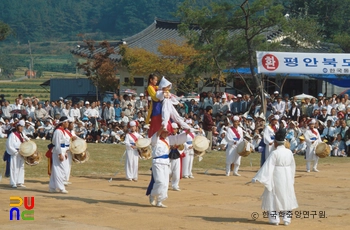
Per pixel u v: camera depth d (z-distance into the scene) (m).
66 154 18.58
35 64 136.88
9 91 93.19
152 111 16.14
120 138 33.59
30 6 169.25
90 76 49.47
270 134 23.05
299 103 38.50
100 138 35.16
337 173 24.88
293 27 44.19
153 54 46.25
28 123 34.56
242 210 15.71
